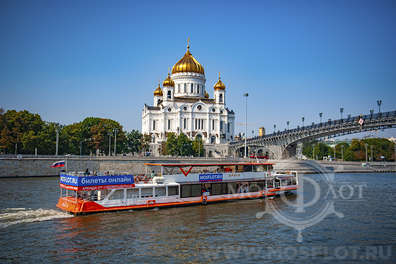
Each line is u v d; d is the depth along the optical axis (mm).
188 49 179125
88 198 35875
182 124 161000
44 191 53000
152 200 38656
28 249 24641
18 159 79375
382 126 75750
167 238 27859
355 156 150750
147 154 138000
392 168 112500
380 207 42375
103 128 114625
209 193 43031
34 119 96938
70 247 25188
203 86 176500
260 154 147000
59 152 101250
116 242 26547
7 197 46500
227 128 170625
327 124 90750
